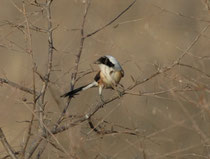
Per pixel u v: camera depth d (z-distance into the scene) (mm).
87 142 9461
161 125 13109
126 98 13938
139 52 16562
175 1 23281
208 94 10031
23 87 10438
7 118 10445
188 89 9484
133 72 14562
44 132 9781
